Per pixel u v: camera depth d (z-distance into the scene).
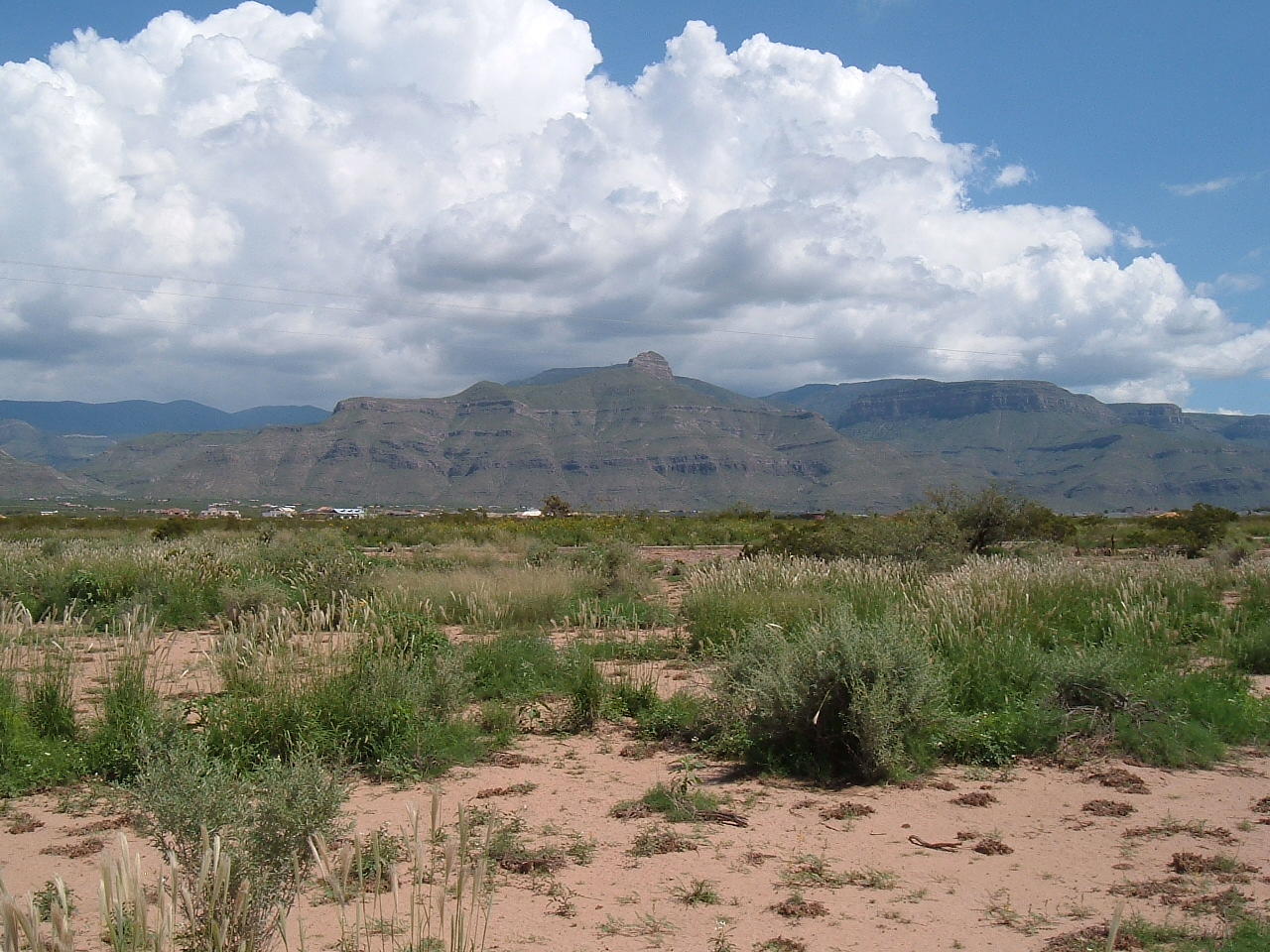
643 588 21.94
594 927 5.33
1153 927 5.29
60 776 8.05
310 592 18.70
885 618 9.66
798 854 6.57
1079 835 6.99
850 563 19.70
